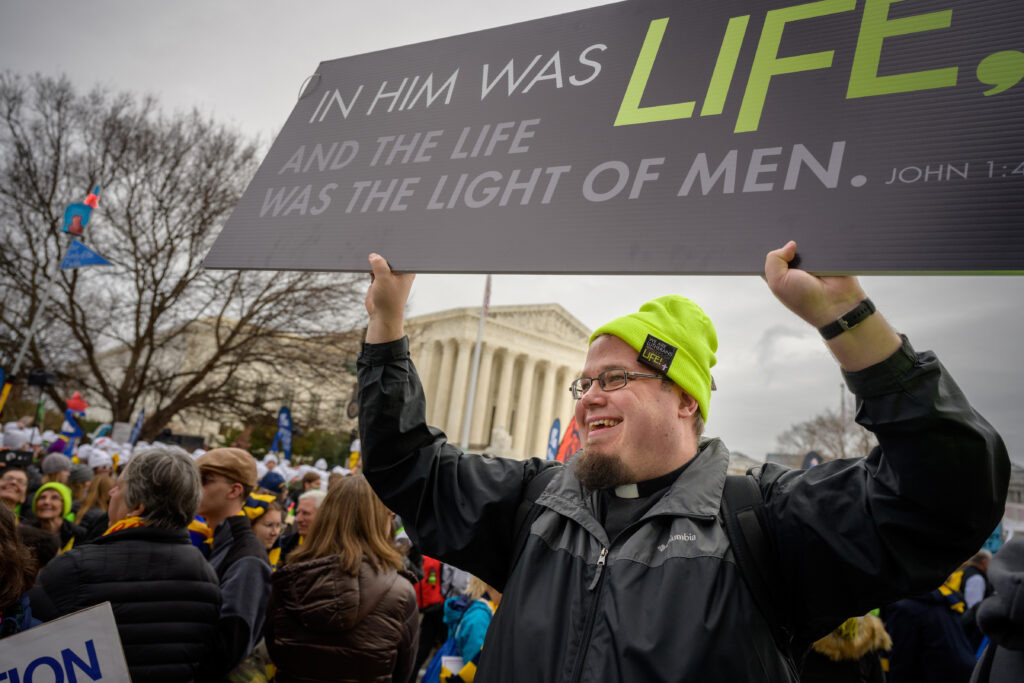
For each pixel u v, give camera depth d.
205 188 27.25
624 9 1.96
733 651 1.45
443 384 60.91
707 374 1.92
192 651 2.54
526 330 62.78
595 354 1.88
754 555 1.58
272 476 6.85
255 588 3.01
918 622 4.07
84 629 2.02
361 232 2.06
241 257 2.23
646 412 1.78
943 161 1.40
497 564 1.98
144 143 26.41
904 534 1.42
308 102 2.45
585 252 1.69
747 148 1.61
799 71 1.63
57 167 25.36
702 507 1.64
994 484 1.34
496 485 2.00
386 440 2.03
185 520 2.67
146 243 27.34
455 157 2.02
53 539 3.58
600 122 1.84
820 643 2.99
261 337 27.69
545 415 63.06
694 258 1.56
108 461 9.18
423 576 5.88
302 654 2.70
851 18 1.62
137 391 27.09
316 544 2.88
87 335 26.34
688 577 1.54
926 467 1.32
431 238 1.93
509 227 1.83
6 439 10.55
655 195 1.67
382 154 2.17
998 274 1.28
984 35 1.46
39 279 25.45
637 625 1.51
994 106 1.39
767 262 1.43
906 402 1.32
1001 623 1.84
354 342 27.55
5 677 1.85
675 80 1.78
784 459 46.38
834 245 1.42
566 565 1.71
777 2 1.74
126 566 2.48
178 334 28.70
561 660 1.58
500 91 2.06
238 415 27.86
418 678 5.88
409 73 2.28
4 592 1.92
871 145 1.48
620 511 1.77
